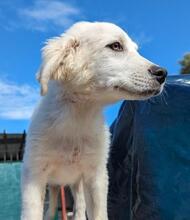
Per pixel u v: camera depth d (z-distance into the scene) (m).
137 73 0.40
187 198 0.42
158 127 0.44
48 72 0.40
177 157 0.43
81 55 0.41
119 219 0.49
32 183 0.43
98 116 0.44
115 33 0.42
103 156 0.45
